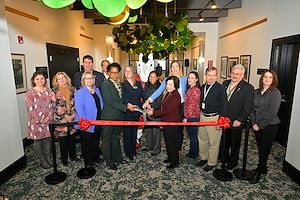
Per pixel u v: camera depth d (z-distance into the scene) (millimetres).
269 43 4098
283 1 3645
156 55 4691
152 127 3320
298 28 3275
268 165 3018
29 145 3875
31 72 4109
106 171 2869
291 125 2672
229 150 3107
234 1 5461
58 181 2572
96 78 3434
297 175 2541
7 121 2650
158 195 2357
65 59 5594
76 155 3328
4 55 2615
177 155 2943
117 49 10156
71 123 2598
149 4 4828
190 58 10859
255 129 2605
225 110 2572
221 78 7051
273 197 2301
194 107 2854
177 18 3955
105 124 2676
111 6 1245
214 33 7559
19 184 2555
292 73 3547
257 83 4566
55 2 1278
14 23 3619
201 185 2541
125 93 3008
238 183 2568
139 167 2984
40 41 4445
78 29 6441
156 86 3436
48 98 2754
